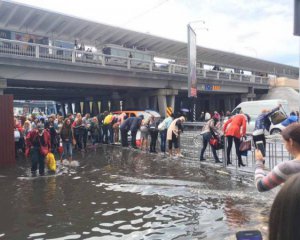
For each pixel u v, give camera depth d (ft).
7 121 46.78
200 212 23.70
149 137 59.00
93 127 67.05
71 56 87.56
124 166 43.24
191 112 163.63
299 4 19.67
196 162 44.11
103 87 108.47
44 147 39.40
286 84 179.01
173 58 153.79
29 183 34.71
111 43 126.72
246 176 34.91
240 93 157.99
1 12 95.81
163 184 32.42
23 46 78.48
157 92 116.26
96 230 21.02
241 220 21.54
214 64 179.01
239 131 38.99
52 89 117.91
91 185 33.06
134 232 20.48
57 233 20.70
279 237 3.50
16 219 23.50
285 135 10.46
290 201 3.48
